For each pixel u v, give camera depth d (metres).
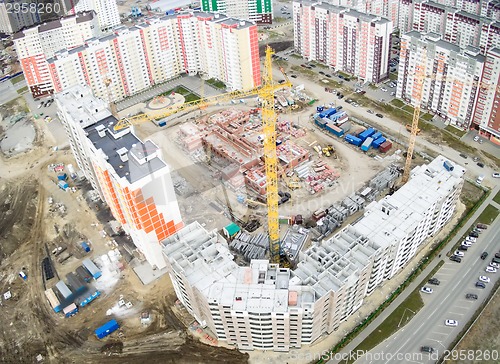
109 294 197.75
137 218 185.50
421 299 184.38
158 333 181.25
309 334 162.62
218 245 176.75
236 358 170.38
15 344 182.88
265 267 165.00
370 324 177.38
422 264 196.50
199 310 172.12
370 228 181.12
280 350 171.00
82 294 197.62
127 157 186.75
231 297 157.12
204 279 164.12
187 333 180.25
